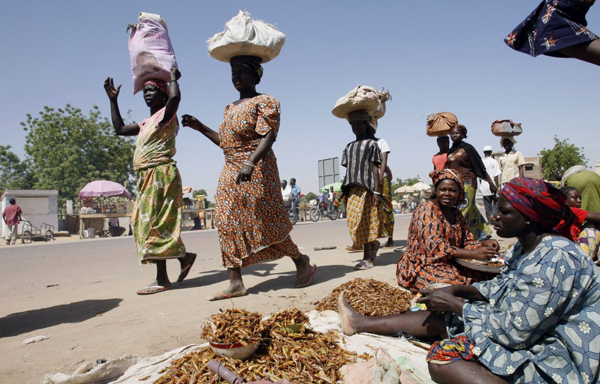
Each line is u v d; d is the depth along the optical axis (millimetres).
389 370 2521
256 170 4949
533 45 2863
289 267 6875
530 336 2189
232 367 2662
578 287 2129
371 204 6273
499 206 2406
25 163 52188
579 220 4566
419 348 3080
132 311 4445
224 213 4891
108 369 2814
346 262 7039
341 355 2910
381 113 8742
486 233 6973
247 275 6332
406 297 4008
